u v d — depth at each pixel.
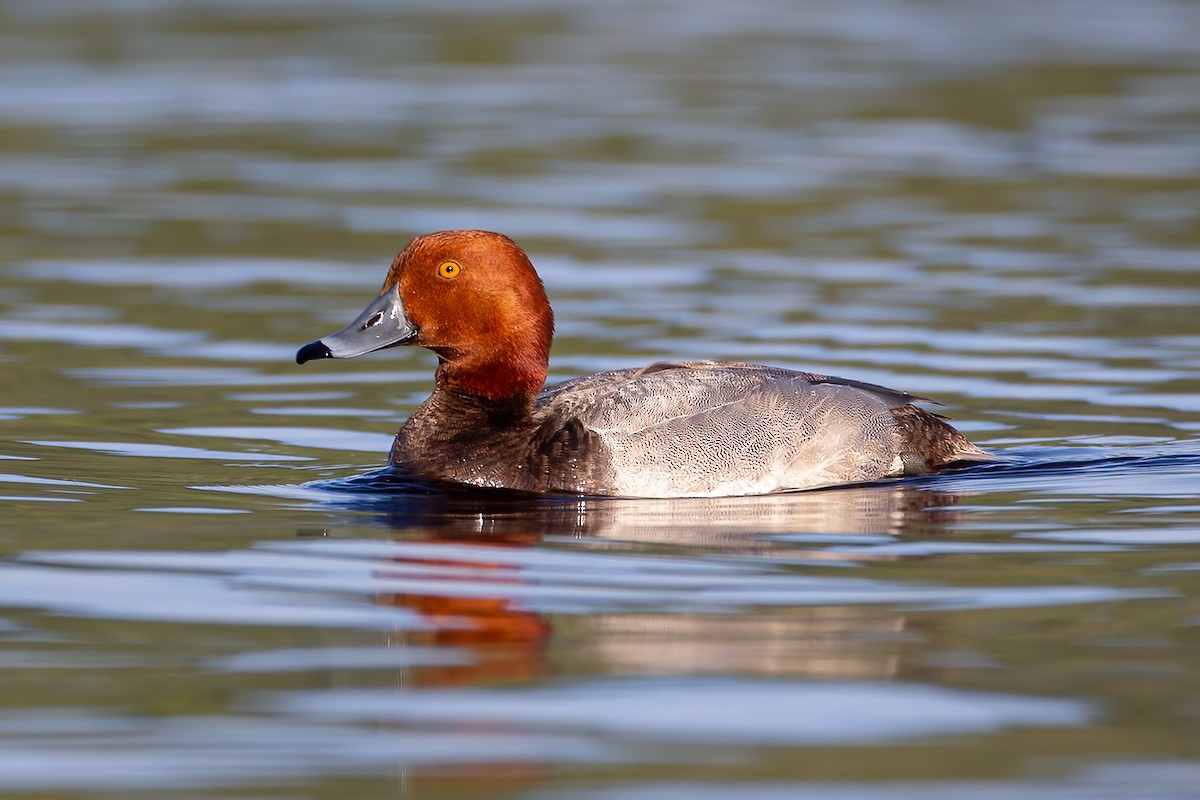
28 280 18.56
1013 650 8.04
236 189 23.39
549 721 7.18
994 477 11.89
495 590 9.07
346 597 8.95
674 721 7.18
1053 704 7.35
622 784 6.55
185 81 30.97
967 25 37.62
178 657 7.97
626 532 10.40
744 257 19.77
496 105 29.44
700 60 33.81
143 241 20.50
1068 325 16.56
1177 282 18.25
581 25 38.00
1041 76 31.84
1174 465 12.07
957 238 20.56
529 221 21.58
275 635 8.30
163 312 17.28
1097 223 21.23
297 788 6.52
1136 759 6.79
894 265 19.30
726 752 6.86
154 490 11.37
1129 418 13.46
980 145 26.30
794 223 21.48
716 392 11.80
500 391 12.08
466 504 11.12
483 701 7.41
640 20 38.81
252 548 9.91
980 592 9.01
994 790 6.50
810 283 18.50
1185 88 30.56
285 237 20.72
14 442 12.66
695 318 17.09
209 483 11.61
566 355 15.72
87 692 7.50
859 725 7.14
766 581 9.24
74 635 8.28
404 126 27.70
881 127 27.61
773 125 27.80
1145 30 36.72
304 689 7.55
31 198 22.70
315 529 10.38
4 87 30.09
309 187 23.52
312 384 14.93
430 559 9.70
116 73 31.52
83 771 6.67
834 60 33.69
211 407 14.00
